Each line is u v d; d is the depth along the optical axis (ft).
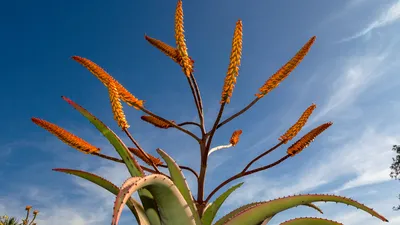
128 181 3.00
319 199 3.66
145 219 4.15
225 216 4.42
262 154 4.25
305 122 4.19
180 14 4.08
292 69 4.00
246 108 4.17
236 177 4.26
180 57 4.13
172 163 4.01
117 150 3.85
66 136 3.96
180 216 3.61
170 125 4.55
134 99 4.15
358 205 3.59
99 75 3.95
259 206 3.66
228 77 3.86
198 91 4.33
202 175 4.31
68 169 4.26
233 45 3.85
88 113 3.85
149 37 4.17
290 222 3.92
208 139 4.31
